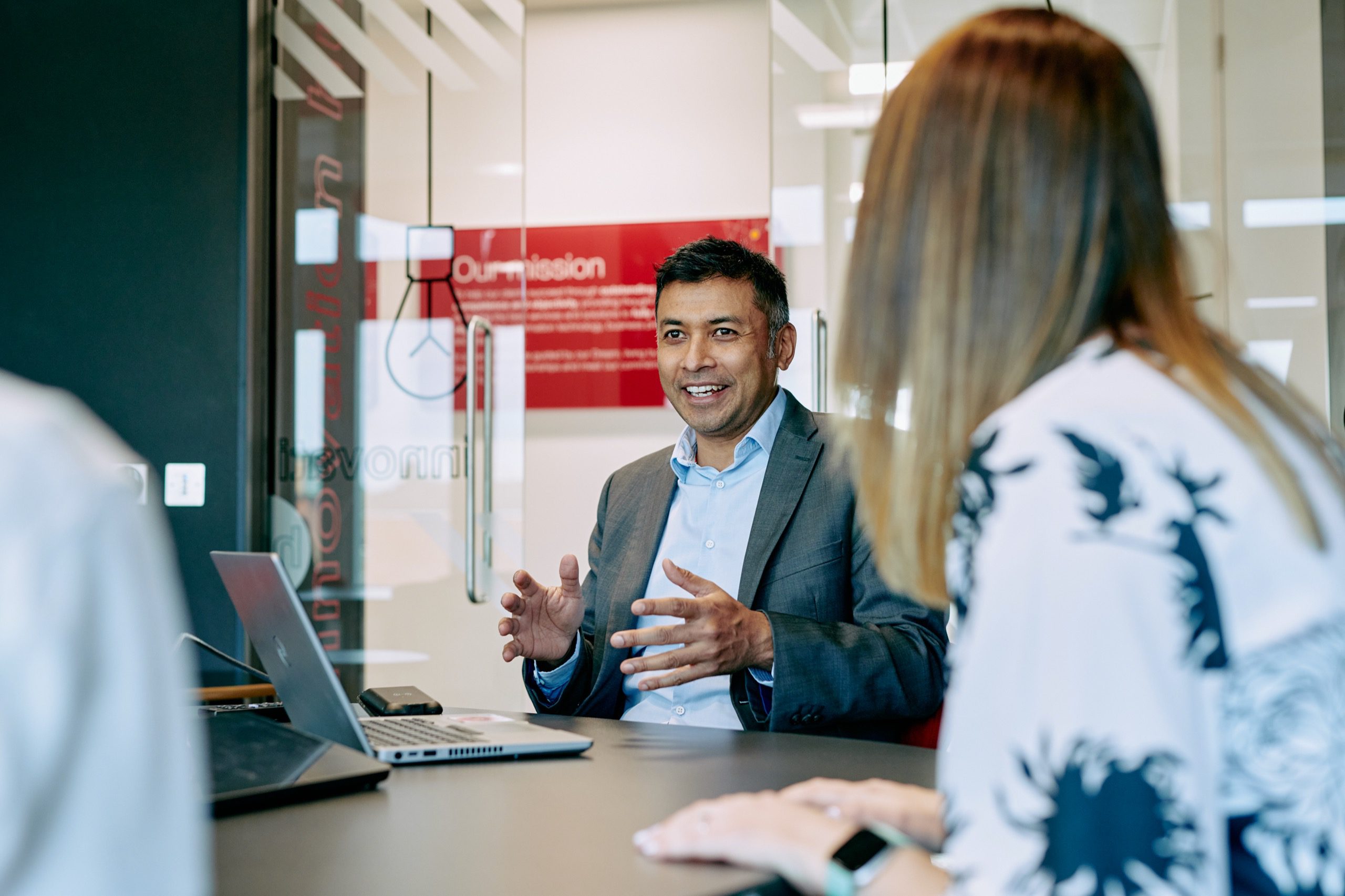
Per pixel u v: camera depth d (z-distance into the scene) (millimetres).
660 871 733
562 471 4539
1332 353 3057
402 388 3223
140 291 3182
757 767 1124
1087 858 498
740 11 4578
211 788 923
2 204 3229
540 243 4594
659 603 1490
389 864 759
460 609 3189
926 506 676
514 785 1029
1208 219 3154
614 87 4613
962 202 645
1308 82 3100
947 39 693
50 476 337
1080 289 625
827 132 3381
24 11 3248
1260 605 513
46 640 321
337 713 1115
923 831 825
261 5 3266
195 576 3115
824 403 3346
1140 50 3225
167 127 3195
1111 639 506
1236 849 525
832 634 1597
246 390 3150
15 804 313
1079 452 539
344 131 3266
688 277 1969
